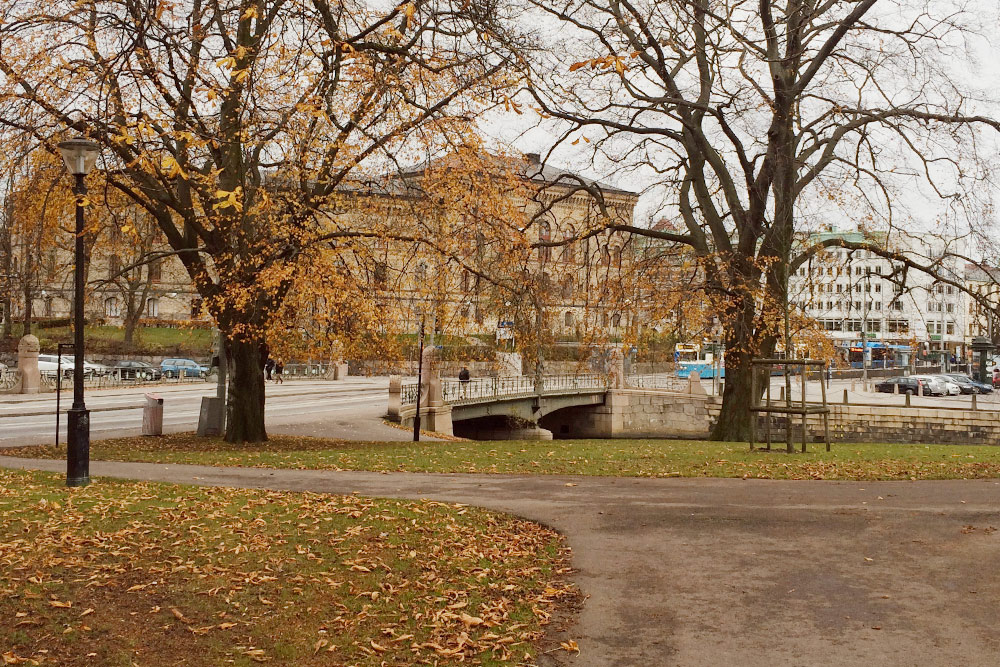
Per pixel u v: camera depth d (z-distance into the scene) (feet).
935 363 301.43
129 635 23.04
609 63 41.60
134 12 60.39
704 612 25.49
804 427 72.28
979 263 88.74
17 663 20.79
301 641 23.56
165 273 235.20
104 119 60.54
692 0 81.87
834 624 24.18
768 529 35.40
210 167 73.67
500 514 38.73
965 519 36.42
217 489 42.47
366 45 65.16
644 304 89.92
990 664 21.16
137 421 99.71
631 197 99.71
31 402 119.85
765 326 90.58
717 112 85.46
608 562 30.96
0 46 60.44
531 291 76.43
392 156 65.26
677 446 87.71
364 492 44.21
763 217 92.12
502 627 24.73
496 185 66.69
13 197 67.87
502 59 61.05
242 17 55.67
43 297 205.87
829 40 84.69
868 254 105.09
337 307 67.62
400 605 26.37
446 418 124.16
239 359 78.13
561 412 195.52
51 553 28.76
